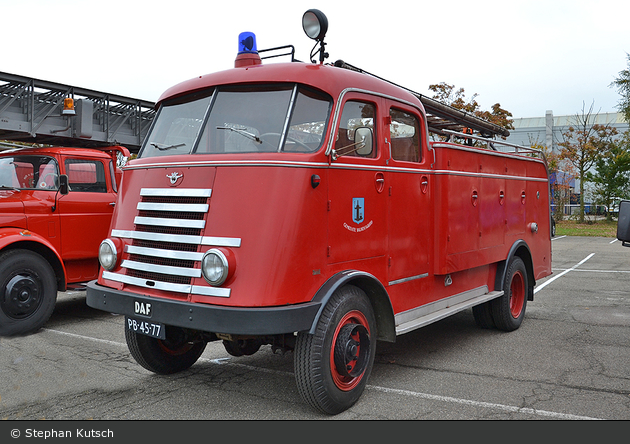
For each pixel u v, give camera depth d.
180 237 3.86
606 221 33.12
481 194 6.05
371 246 4.43
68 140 9.11
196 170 3.95
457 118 7.23
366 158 4.41
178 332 4.68
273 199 3.69
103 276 4.39
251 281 3.58
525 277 7.08
